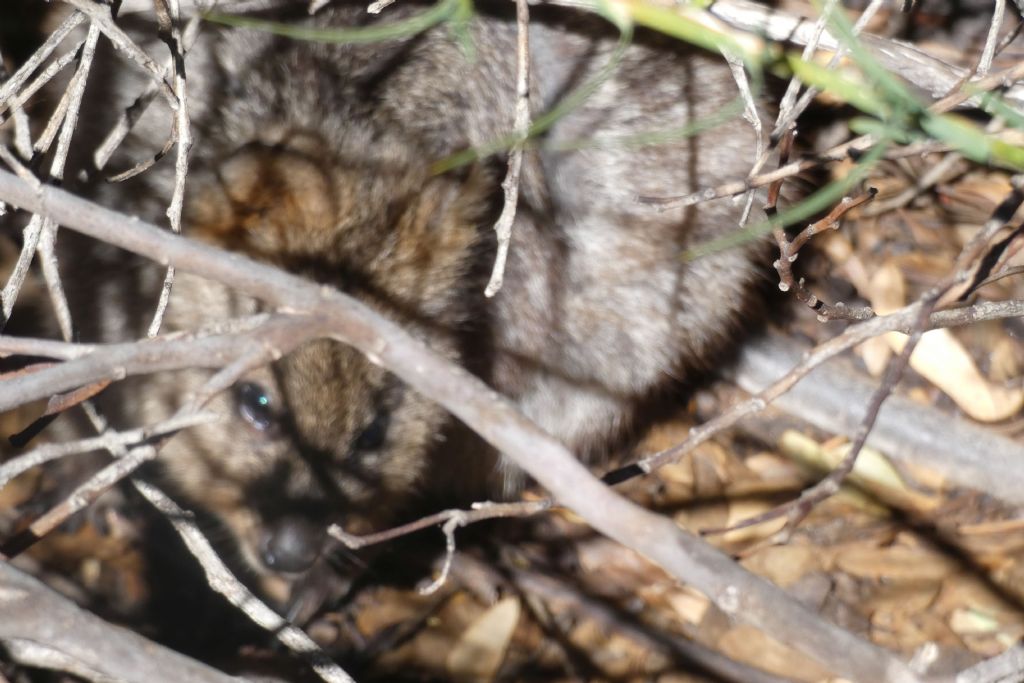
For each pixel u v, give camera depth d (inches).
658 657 291.1
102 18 217.2
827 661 152.5
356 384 295.7
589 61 344.5
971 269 234.4
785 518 322.7
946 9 398.6
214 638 285.1
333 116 308.5
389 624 298.5
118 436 160.4
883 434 341.1
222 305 285.1
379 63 316.5
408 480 326.3
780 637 151.3
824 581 309.7
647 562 313.3
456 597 305.0
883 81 185.2
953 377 351.6
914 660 262.8
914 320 173.9
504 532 326.3
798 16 265.7
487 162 330.6
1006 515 326.0
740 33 241.8
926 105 231.8
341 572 307.3
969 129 202.1
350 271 295.4
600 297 362.3
